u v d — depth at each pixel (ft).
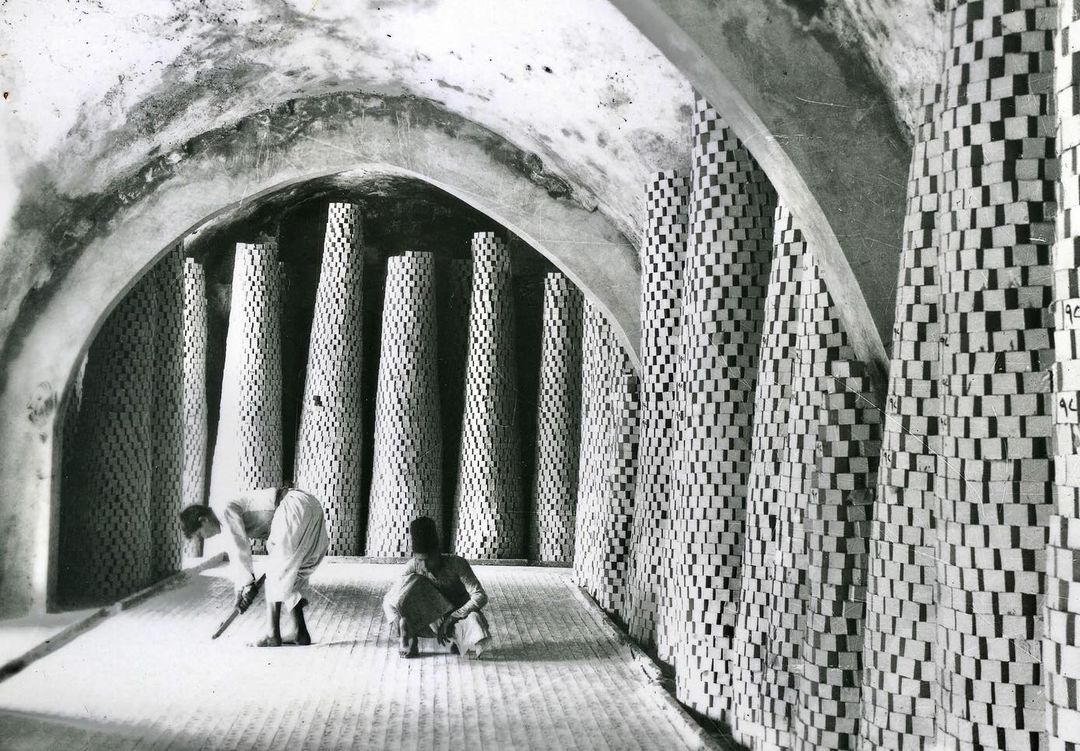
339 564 41.16
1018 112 12.65
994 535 12.47
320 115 32.12
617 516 31.63
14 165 26.71
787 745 17.61
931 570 14.19
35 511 28.84
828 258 16.61
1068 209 9.91
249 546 26.78
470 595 25.53
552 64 25.90
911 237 14.37
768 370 18.63
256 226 49.34
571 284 43.34
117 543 32.42
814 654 16.38
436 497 43.98
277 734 18.97
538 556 43.11
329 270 45.03
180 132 30.14
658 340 26.58
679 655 21.68
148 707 20.61
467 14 25.12
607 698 21.88
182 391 36.52
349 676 23.40
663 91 24.63
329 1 25.49
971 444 12.71
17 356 29.04
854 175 16.22
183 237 31.17
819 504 16.51
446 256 49.78
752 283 21.59
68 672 23.31
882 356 16.35
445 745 18.49
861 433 16.43
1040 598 12.26
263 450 44.68
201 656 25.09
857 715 16.05
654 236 26.71
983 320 12.71
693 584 21.49
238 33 26.84
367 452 48.78
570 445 42.93
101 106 27.22
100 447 32.32
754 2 16.11
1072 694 9.71
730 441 21.43
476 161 32.14
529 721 20.04
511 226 31.99
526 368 48.32
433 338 44.37
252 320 44.91
